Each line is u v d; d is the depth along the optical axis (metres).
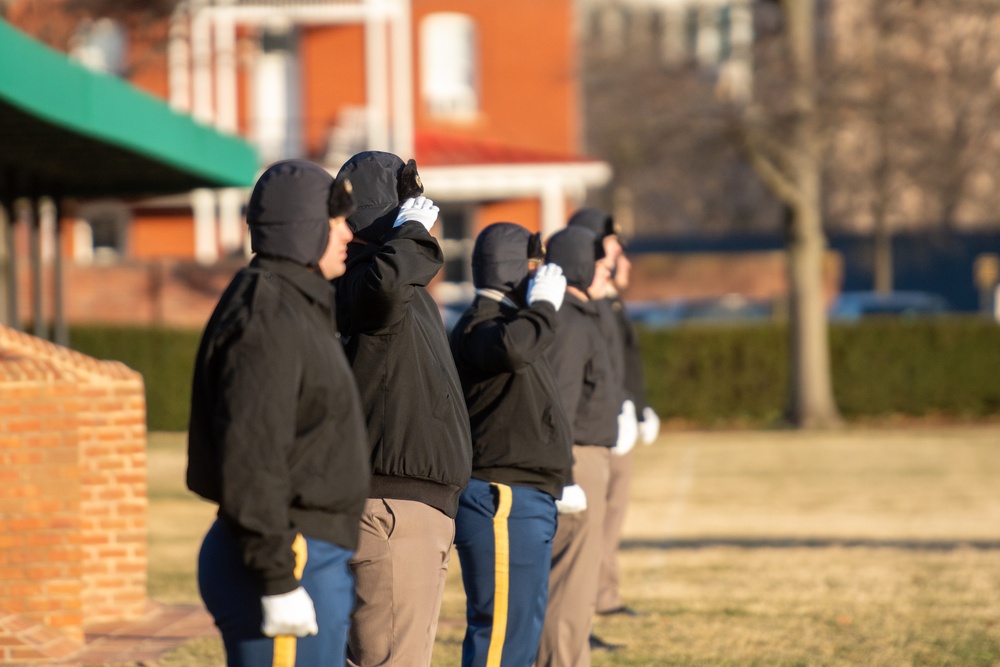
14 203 59.50
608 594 30.52
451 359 17.81
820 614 30.69
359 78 105.06
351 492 13.87
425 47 111.19
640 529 47.34
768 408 97.56
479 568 19.09
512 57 111.81
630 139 96.25
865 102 92.12
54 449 26.34
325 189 14.05
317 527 13.69
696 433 92.19
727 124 90.69
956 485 59.62
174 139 52.91
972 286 167.00
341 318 17.30
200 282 90.19
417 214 17.00
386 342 16.86
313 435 13.64
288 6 99.88
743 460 71.62
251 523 12.83
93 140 48.53
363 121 101.00
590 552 22.41
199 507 51.50
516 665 19.12
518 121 111.94
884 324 98.31
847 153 149.00
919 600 32.34
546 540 19.44
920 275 168.38
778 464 69.38
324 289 14.01
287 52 105.62
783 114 90.06
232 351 13.22
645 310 131.00
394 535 16.81
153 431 84.50
